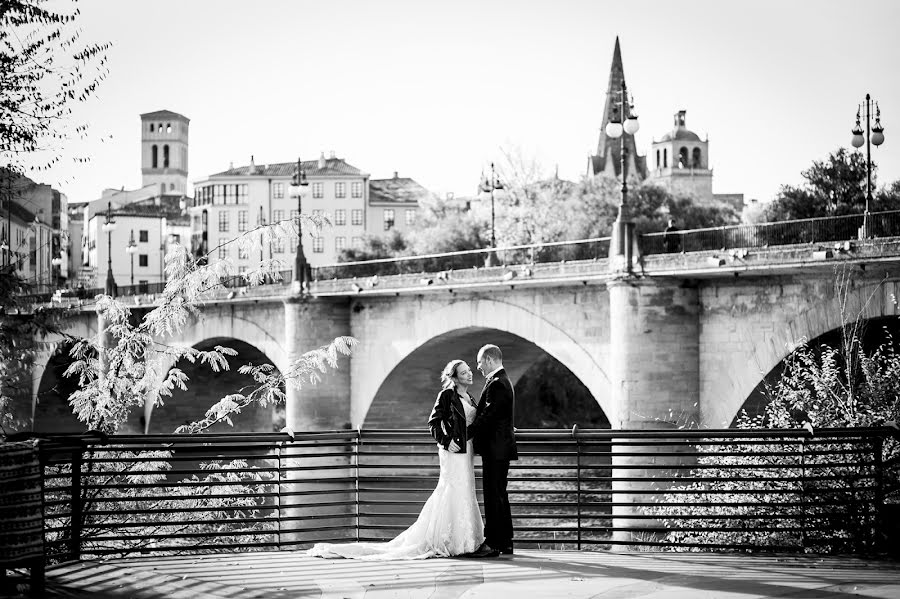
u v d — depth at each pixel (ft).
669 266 112.88
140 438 50.62
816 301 105.19
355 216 515.09
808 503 53.52
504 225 294.87
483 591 43.09
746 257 104.73
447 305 159.02
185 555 51.88
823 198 207.82
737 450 73.15
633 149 529.45
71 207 631.15
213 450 51.93
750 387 111.96
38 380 247.29
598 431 52.60
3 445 42.55
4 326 65.26
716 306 116.06
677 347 116.57
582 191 279.69
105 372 77.82
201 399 249.96
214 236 515.91
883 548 52.95
